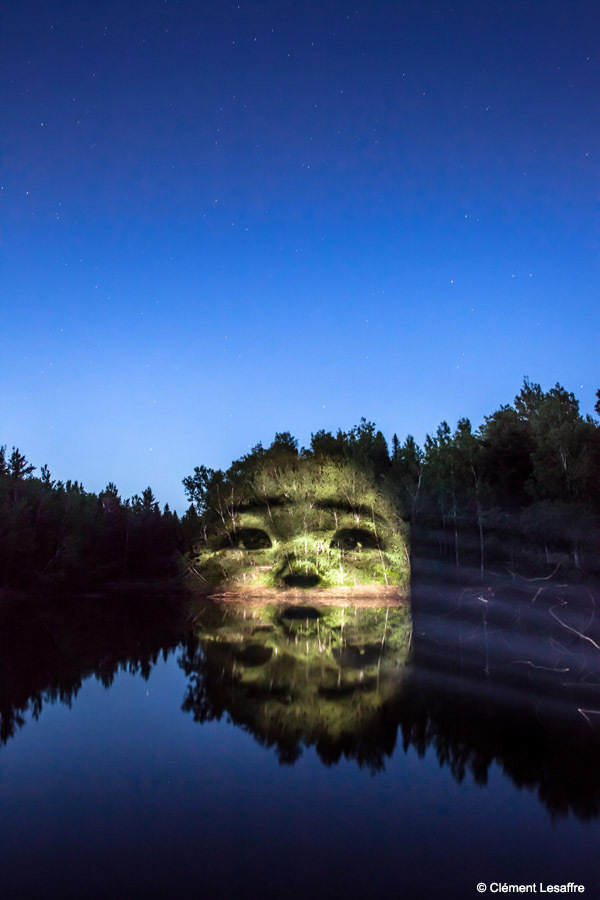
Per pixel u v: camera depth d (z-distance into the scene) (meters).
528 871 6.63
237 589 56.28
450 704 14.24
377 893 6.20
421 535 53.66
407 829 7.76
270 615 38.38
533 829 7.71
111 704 14.48
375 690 15.84
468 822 7.95
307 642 25.17
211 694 15.48
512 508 40.56
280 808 8.45
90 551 75.31
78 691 15.90
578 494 32.66
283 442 62.47
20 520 61.31
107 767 10.16
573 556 33.28
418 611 40.56
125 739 11.71
